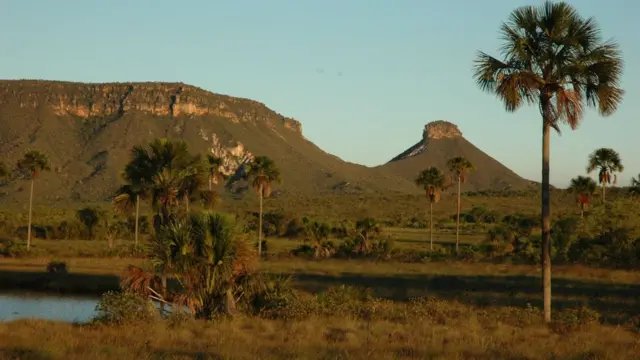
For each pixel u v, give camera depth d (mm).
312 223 65875
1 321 20859
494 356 15164
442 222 123812
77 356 13695
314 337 17656
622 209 56969
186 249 21859
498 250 62531
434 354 15086
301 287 36188
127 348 14969
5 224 90188
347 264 53594
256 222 104188
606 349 16156
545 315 22922
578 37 22016
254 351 15008
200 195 34125
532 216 105688
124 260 54938
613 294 32938
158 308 22656
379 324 20438
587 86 22453
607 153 84625
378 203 159875
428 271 47875
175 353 14508
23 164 66125
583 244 55781
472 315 23609
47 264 50469
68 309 32719
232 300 22516
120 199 33219
